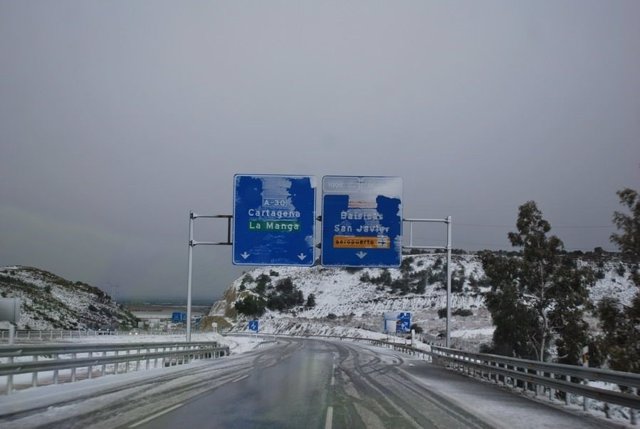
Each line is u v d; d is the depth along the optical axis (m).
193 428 11.45
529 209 35.50
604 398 14.02
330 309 123.00
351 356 43.09
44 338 55.97
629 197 26.05
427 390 19.81
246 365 31.38
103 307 125.25
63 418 12.39
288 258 27.95
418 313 102.62
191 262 33.81
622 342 27.00
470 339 64.81
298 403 15.52
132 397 16.20
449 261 33.03
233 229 28.17
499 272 36.00
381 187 28.45
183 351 32.25
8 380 15.91
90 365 20.61
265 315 130.38
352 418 13.06
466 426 12.32
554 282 34.59
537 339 35.75
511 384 23.20
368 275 136.25
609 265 55.00
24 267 124.44
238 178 28.30
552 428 12.33
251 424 12.02
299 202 28.17
